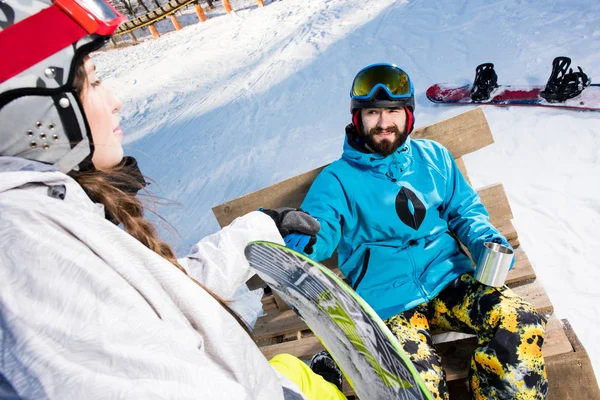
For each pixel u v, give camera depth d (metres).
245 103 6.48
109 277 0.49
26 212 0.47
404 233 1.69
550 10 4.71
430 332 1.64
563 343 1.47
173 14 14.37
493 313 1.38
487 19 5.22
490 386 1.30
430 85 4.44
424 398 0.78
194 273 0.91
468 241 1.64
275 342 2.00
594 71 3.51
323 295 1.03
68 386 0.41
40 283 0.44
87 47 0.54
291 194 1.96
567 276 2.09
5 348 0.42
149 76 10.75
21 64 0.49
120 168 0.69
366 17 7.49
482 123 1.83
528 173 2.82
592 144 2.83
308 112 5.24
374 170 1.72
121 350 0.45
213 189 4.45
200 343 0.58
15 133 0.51
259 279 1.89
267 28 10.19
